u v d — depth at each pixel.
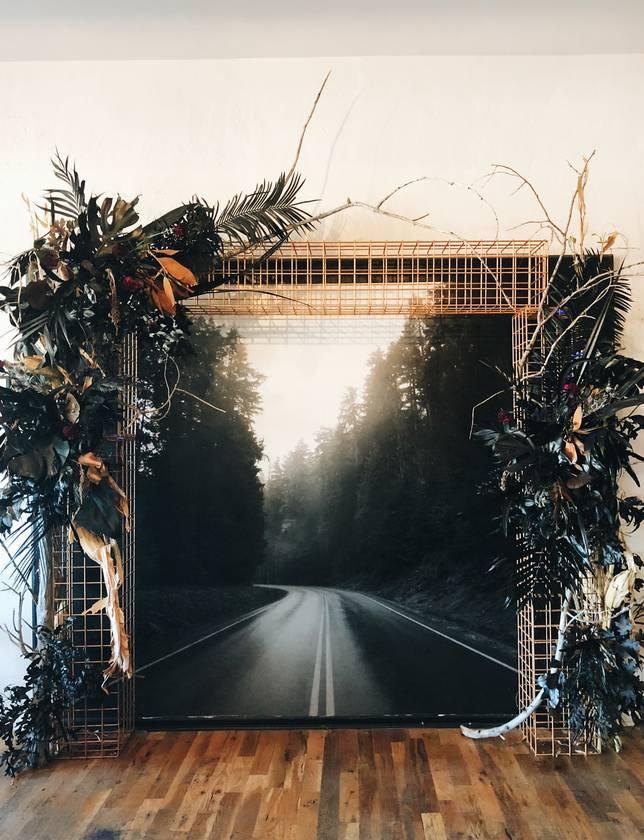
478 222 3.44
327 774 2.86
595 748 3.05
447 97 3.45
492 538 3.47
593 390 2.83
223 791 2.72
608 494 2.80
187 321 3.07
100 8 3.06
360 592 3.49
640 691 2.86
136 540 3.47
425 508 3.50
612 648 2.84
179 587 3.47
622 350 3.39
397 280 3.44
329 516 3.51
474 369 3.48
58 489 2.76
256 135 3.46
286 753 3.09
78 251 2.70
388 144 3.46
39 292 2.73
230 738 3.28
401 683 3.43
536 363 3.13
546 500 2.83
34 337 2.84
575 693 2.87
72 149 3.44
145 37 3.29
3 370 2.78
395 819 2.49
